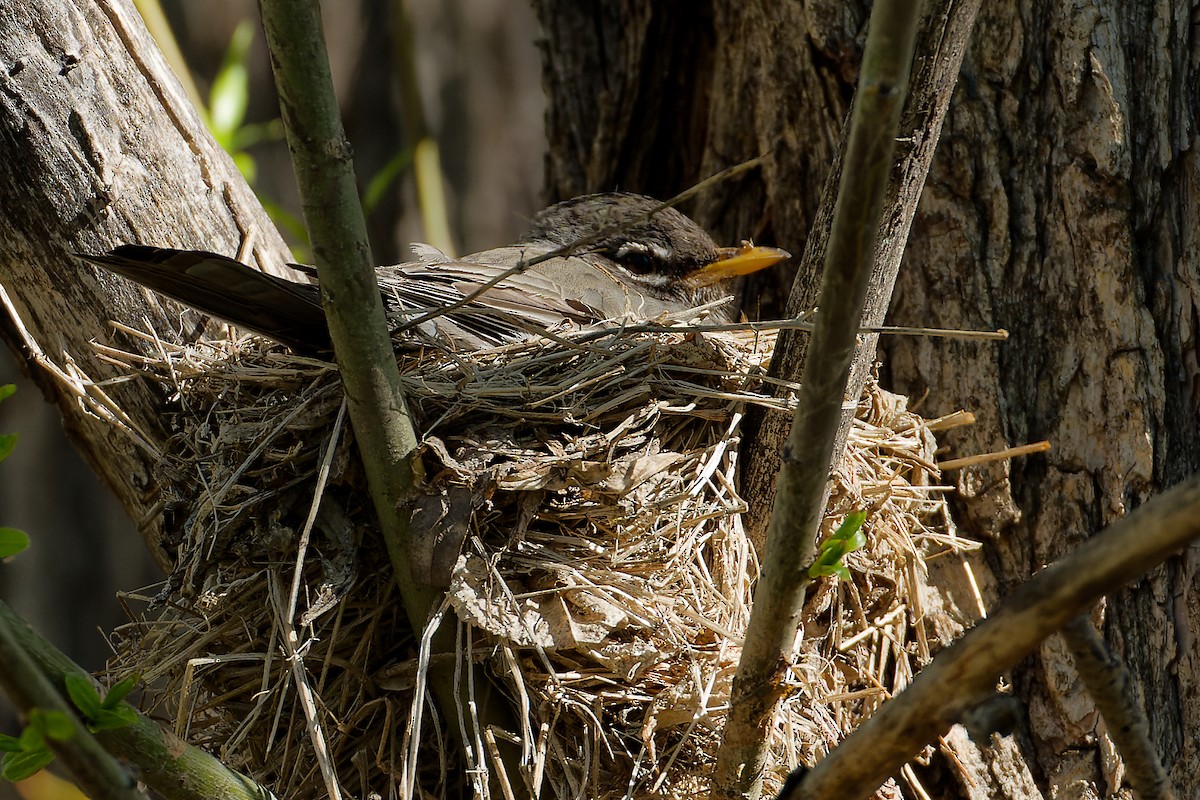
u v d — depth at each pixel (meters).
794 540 4.50
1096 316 6.73
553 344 6.63
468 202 15.58
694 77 9.02
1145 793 4.27
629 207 8.80
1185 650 6.47
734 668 5.76
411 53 11.30
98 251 6.67
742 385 6.32
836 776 4.39
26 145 6.56
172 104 6.92
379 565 5.95
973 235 7.01
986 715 4.02
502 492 5.80
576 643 5.59
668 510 5.90
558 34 9.62
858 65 7.59
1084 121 6.81
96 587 13.40
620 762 5.78
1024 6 6.98
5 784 9.52
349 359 5.34
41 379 7.07
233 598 5.98
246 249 6.96
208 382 6.68
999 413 6.86
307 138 4.85
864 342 5.87
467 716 5.76
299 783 6.02
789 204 8.16
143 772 4.82
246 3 15.01
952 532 6.79
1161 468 6.55
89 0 6.71
